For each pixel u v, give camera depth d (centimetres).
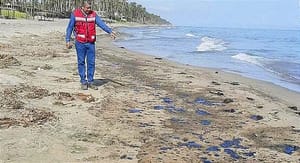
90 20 1108
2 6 8475
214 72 1828
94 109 920
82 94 1045
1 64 1434
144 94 1136
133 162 618
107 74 1469
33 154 629
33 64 1545
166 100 1077
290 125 897
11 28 3975
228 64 2216
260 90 1395
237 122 895
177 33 7531
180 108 997
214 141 748
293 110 1084
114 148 679
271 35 6988
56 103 939
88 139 716
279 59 2538
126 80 1360
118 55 2362
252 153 694
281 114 1008
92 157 632
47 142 684
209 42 4303
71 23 1105
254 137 788
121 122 834
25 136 703
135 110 943
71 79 1257
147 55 2516
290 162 659
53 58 1778
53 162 604
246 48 3478
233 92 1288
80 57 1115
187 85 1343
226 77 1684
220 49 3303
